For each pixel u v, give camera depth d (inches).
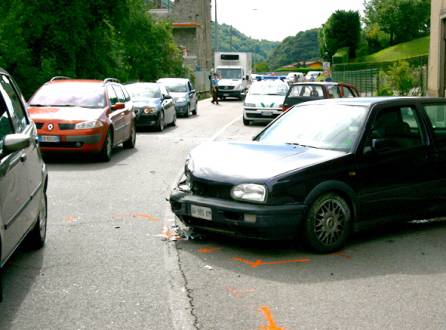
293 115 317.4
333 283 223.5
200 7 3339.1
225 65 2112.5
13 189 209.0
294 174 255.3
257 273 234.2
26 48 1162.6
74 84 590.9
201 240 280.5
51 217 326.3
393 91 1301.7
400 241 286.4
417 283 224.8
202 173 269.7
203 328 181.6
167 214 334.3
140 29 2011.6
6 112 233.9
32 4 1175.0
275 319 188.9
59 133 520.7
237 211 253.6
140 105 858.1
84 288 215.8
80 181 441.1
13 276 228.1
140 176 469.4
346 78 2149.4
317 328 182.4
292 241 280.2
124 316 190.7
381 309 198.2
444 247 276.4
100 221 318.0
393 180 285.7
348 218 269.7
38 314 191.8
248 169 262.4
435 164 302.4
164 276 229.6
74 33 1229.7
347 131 285.6
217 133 853.2
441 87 866.1
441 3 853.8
